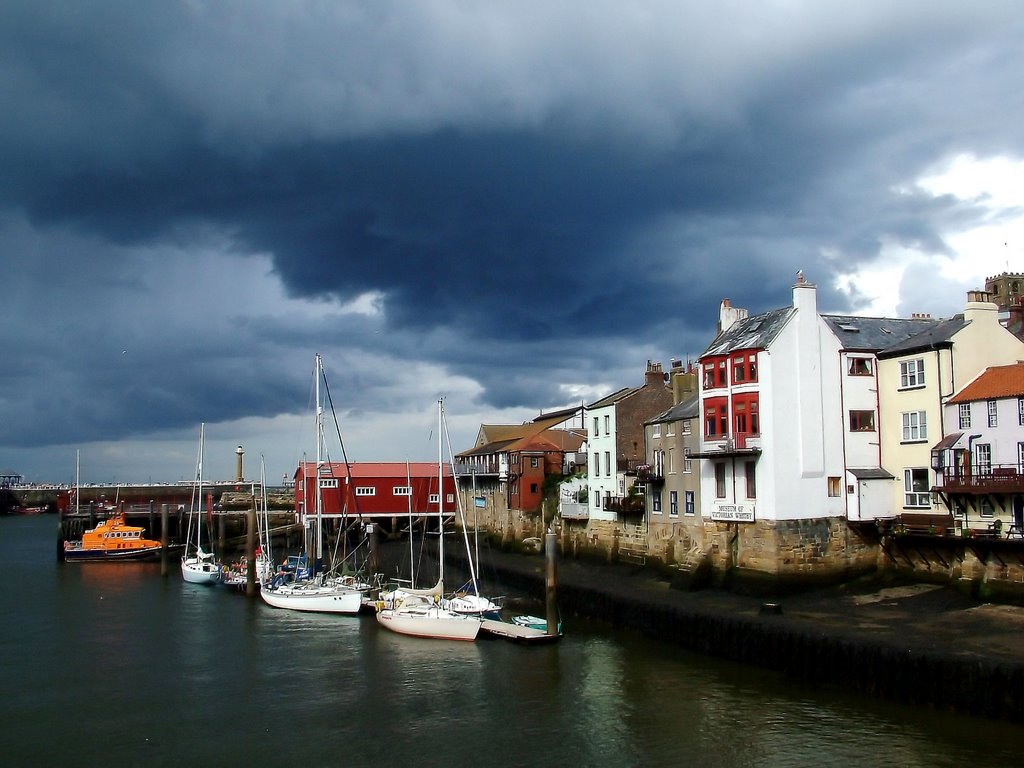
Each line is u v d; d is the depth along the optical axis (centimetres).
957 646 3525
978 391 4716
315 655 4716
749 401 5241
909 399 5178
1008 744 2952
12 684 4191
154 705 3828
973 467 4659
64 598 6925
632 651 4516
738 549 5319
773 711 3409
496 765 3008
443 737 3309
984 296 5088
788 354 5231
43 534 14700
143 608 6391
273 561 8444
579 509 7481
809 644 3816
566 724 3394
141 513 11488
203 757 3184
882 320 5800
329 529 10262
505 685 3966
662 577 5978
